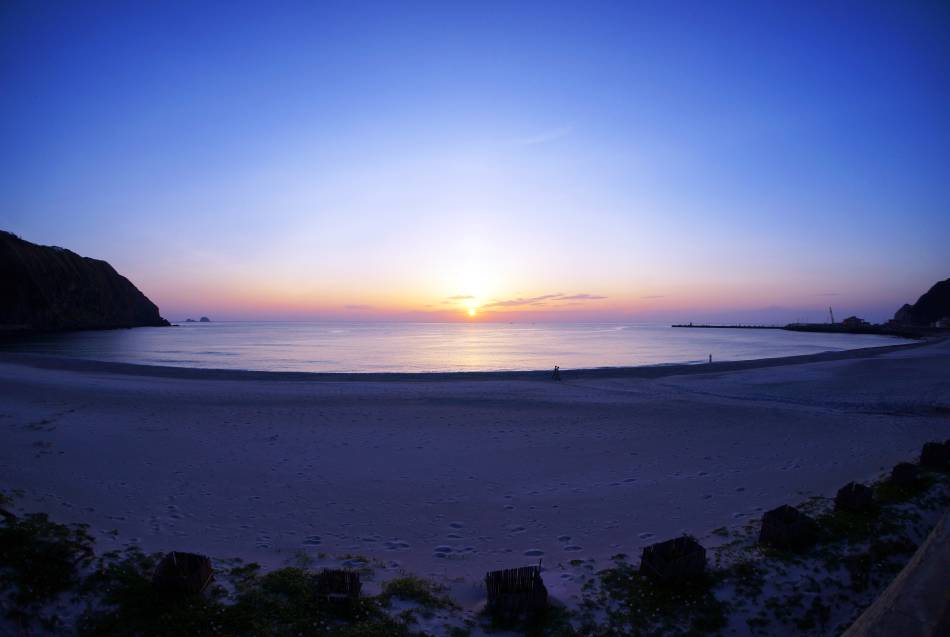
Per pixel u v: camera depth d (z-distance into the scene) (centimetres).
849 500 988
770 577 763
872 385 2925
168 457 1426
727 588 741
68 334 10775
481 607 711
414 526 1010
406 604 707
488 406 2198
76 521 941
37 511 954
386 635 633
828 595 737
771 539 866
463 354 6394
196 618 641
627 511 1084
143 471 1298
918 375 3331
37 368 3158
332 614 671
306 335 13338
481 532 983
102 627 630
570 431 1791
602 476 1322
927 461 1262
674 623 673
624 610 696
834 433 1764
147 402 2166
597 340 10925
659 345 8912
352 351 6856
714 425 1888
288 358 5569
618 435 1741
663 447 1595
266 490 1197
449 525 1016
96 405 2070
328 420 1919
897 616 475
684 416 2034
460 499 1159
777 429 1827
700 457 1488
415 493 1195
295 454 1491
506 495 1184
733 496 1165
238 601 688
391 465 1402
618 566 815
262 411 2050
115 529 923
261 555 862
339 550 896
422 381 2930
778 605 711
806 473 1327
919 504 1011
